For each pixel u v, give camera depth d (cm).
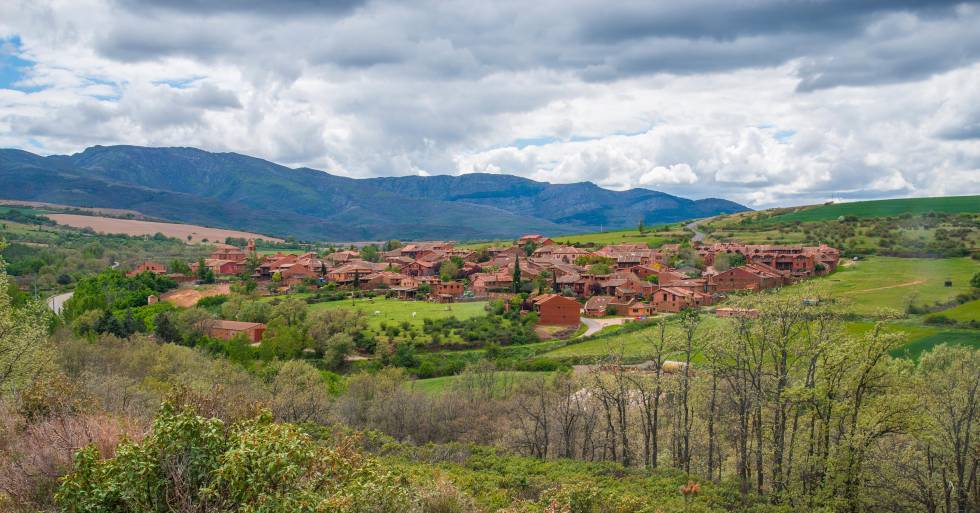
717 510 3591
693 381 4956
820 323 4256
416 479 2811
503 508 2550
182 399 1933
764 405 4278
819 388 3909
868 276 12862
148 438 1548
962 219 19025
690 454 5541
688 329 5106
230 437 1585
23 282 15800
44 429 1889
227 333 10975
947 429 3781
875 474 3800
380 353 10019
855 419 3944
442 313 12488
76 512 1440
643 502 2602
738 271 14162
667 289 13212
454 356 10062
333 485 1587
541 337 11050
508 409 6569
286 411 5675
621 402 5338
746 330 4459
